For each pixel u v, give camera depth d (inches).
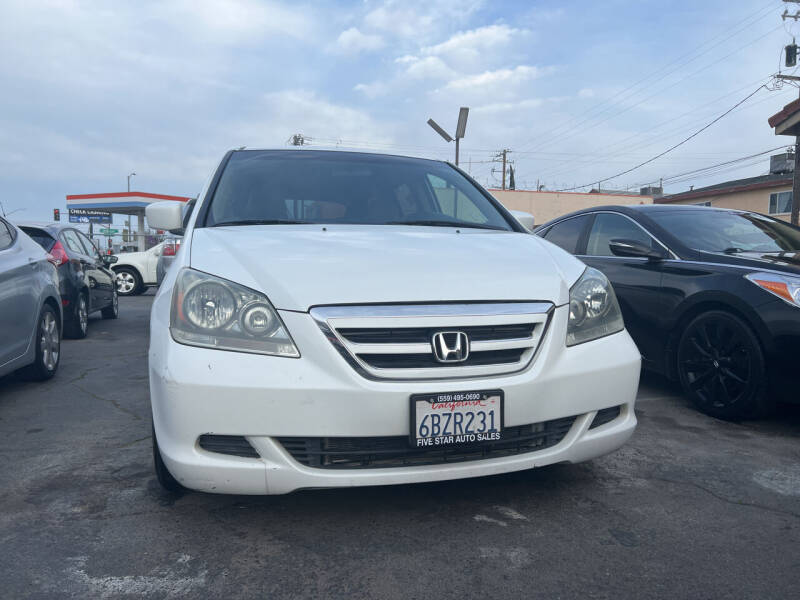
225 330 80.5
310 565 76.7
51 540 82.7
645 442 124.2
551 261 98.3
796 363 125.4
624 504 94.6
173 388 78.6
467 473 82.4
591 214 196.5
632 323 164.7
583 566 76.7
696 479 104.8
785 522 89.0
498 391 80.7
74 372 194.4
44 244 254.5
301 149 140.9
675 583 73.0
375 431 78.0
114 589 71.5
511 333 84.7
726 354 138.5
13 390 169.2
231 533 84.7
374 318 79.6
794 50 783.7
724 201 1218.6
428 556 78.9
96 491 98.7
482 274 88.5
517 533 85.0
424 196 129.5
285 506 93.0
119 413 145.3
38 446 121.0
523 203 1510.8
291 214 115.7
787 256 145.9
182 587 71.9
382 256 90.6
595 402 88.8
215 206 115.9
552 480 103.8
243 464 78.7
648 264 162.2
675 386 172.9
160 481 94.7
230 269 86.1
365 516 89.9
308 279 83.0
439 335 80.7
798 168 595.2
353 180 129.2
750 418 137.1
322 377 77.9
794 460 114.3
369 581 73.2
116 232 1283.2
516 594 70.7
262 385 77.3
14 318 158.2
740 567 76.7
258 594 70.6
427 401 78.3
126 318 356.2
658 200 1437.0
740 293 134.8
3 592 70.7
